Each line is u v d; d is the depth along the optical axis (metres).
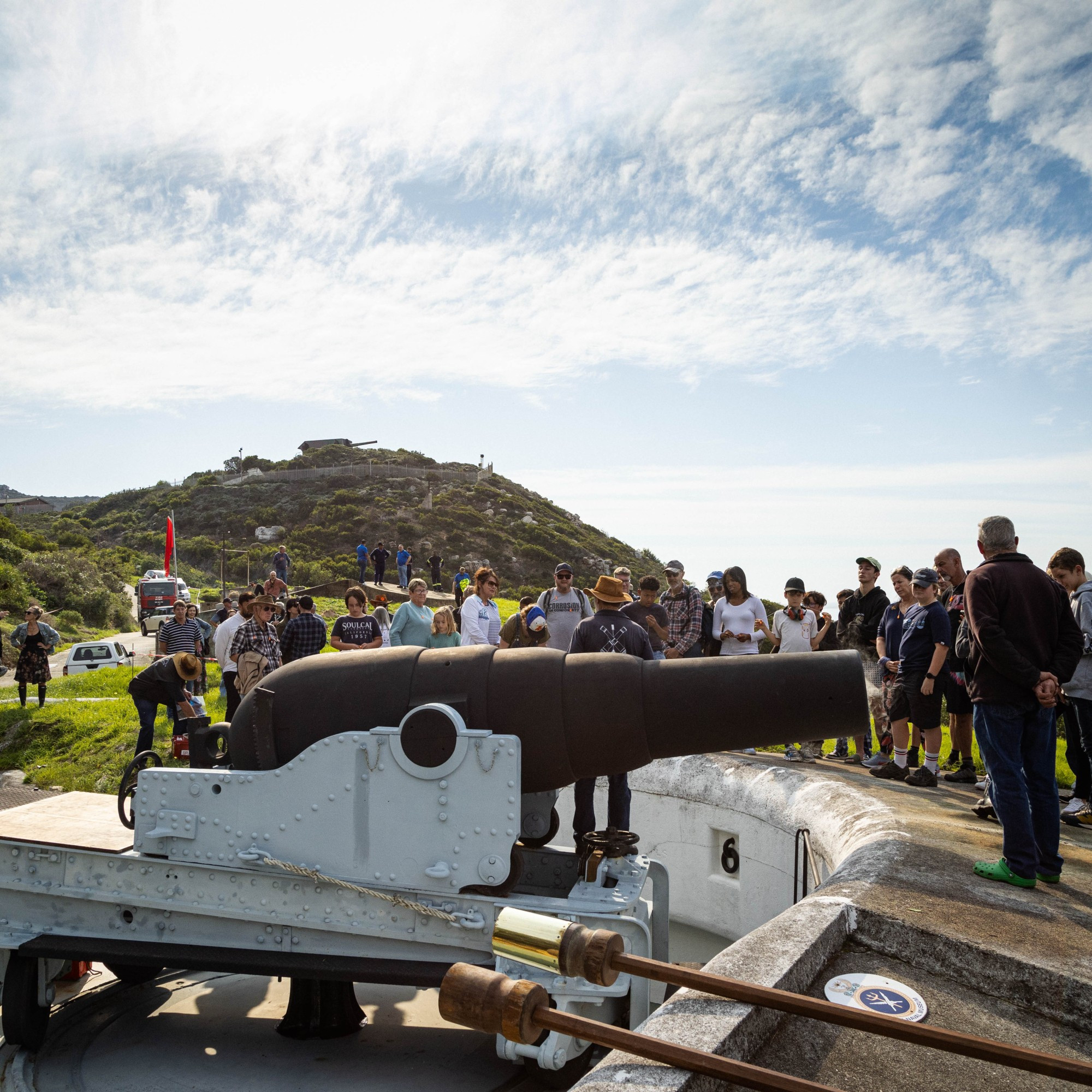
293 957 3.67
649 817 6.39
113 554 56.97
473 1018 1.89
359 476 85.88
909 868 3.68
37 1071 3.88
